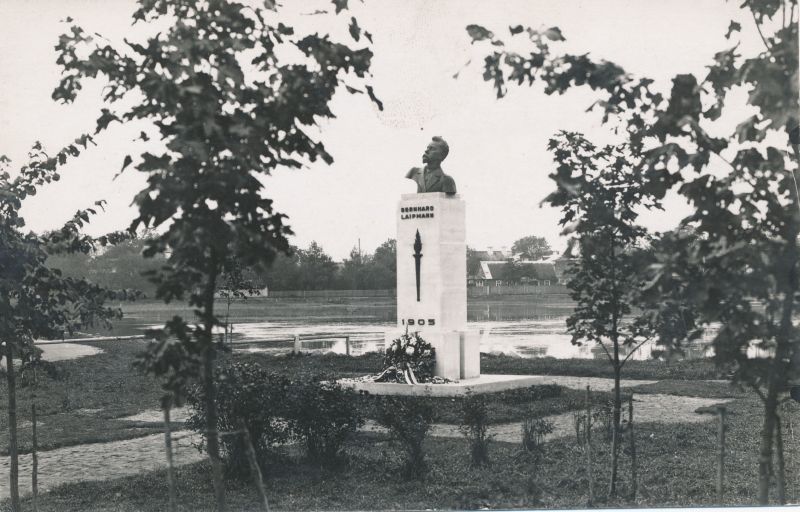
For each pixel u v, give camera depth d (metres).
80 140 9.12
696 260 5.28
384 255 97.31
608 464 11.95
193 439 15.34
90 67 5.75
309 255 92.62
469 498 10.06
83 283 9.15
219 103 5.87
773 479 11.00
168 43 5.46
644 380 23.64
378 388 19.14
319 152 6.05
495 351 32.19
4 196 8.51
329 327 46.84
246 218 5.80
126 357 30.72
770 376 5.68
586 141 9.01
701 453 12.80
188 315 59.94
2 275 8.58
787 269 5.29
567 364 26.62
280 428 12.05
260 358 28.41
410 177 21.09
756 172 5.35
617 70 5.31
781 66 5.29
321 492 10.72
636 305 6.35
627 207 9.07
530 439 12.77
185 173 5.51
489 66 5.43
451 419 16.17
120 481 11.74
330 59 5.86
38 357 9.41
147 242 5.57
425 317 20.27
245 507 10.08
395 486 10.87
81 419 17.98
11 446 9.12
